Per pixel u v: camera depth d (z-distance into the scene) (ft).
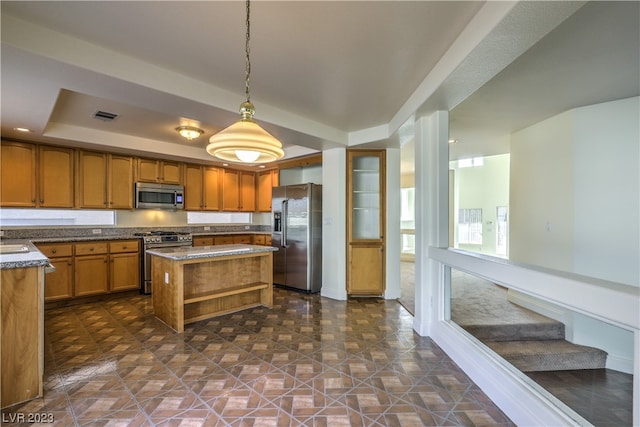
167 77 7.86
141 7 5.49
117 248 14.42
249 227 22.17
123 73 7.16
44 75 6.96
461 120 11.93
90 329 10.32
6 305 6.16
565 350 8.00
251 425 5.64
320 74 8.09
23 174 12.54
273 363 8.02
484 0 5.29
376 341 9.51
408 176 27.17
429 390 6.84
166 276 10.78
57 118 11.58
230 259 12.26
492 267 6.44
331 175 14.76
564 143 10.90
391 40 6.54
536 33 5.27
